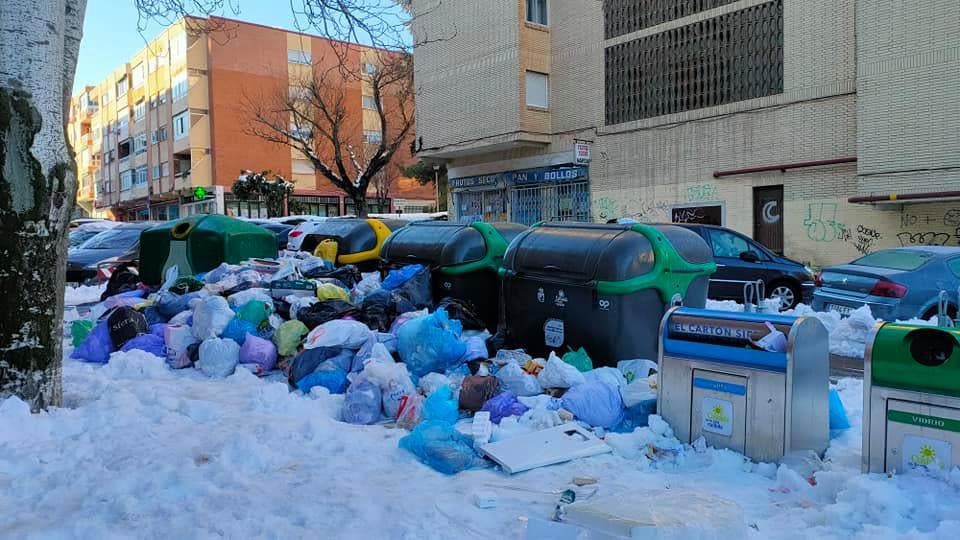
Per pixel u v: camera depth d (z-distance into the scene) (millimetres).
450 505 3906
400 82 31938
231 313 7648
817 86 17969
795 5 18297
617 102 22203
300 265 10617
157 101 51938
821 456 4656
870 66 16594
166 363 7523
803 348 4500
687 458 4668
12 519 3670
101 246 19438
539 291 7074
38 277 5434
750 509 3896
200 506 3844
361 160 43156
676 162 20844
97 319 8781
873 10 16516
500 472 4512
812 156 18109
